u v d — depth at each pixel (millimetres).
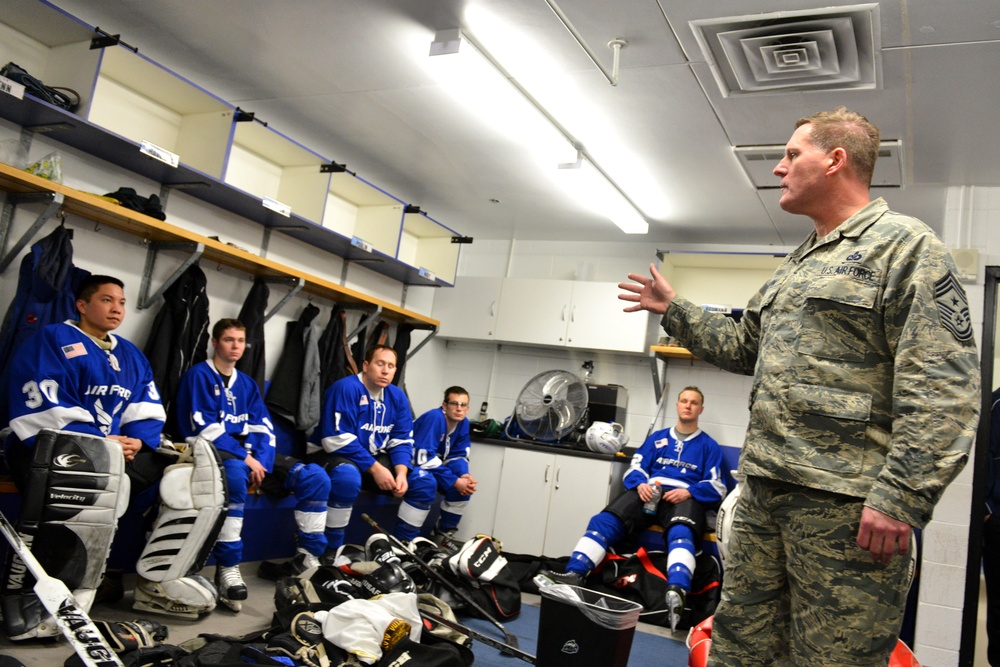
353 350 5445
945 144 3744
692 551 4402
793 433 1481
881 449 1422
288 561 3975
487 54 3432
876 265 1476
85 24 3305
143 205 3719
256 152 4664
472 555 3967
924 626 4008
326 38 3516
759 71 3266
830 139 1629
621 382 6066
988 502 4039
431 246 6156
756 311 1790
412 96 3986
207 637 2535
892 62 3080
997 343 4137
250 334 4441
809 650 1434
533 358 6414
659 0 2867
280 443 4668
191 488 3061
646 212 5395
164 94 3943
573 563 4457
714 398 5730
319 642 2549
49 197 3234
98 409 3123
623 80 3525
